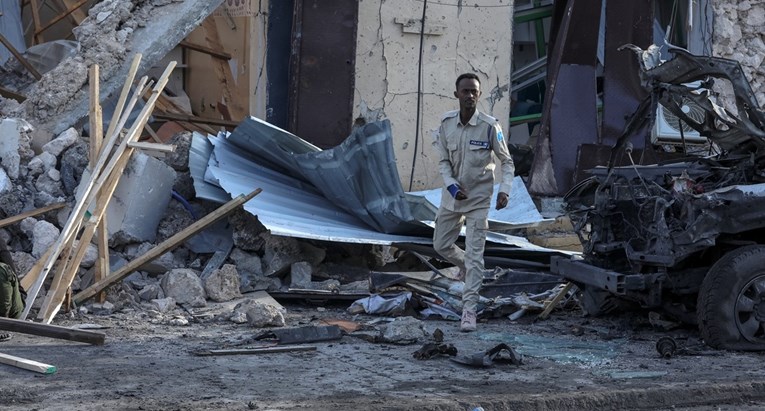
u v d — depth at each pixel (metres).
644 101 12.55
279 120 20.23
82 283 13.74
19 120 15.47
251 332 11.99
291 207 15.45
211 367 9.90
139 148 13.88
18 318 12.09
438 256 15.21
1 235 14.10
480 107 20.67
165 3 17.86
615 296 13.42
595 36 20.09
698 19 22.14
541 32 24.80
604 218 12.88
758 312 11.25
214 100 22.11
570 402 8.70
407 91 20.19
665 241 11.62
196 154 15.83
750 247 11.36
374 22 19.92
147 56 17.47
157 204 15.07
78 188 13.98
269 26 20.16
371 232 15.35
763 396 9.36
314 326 11.55
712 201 11.28
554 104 19.98
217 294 13.87
